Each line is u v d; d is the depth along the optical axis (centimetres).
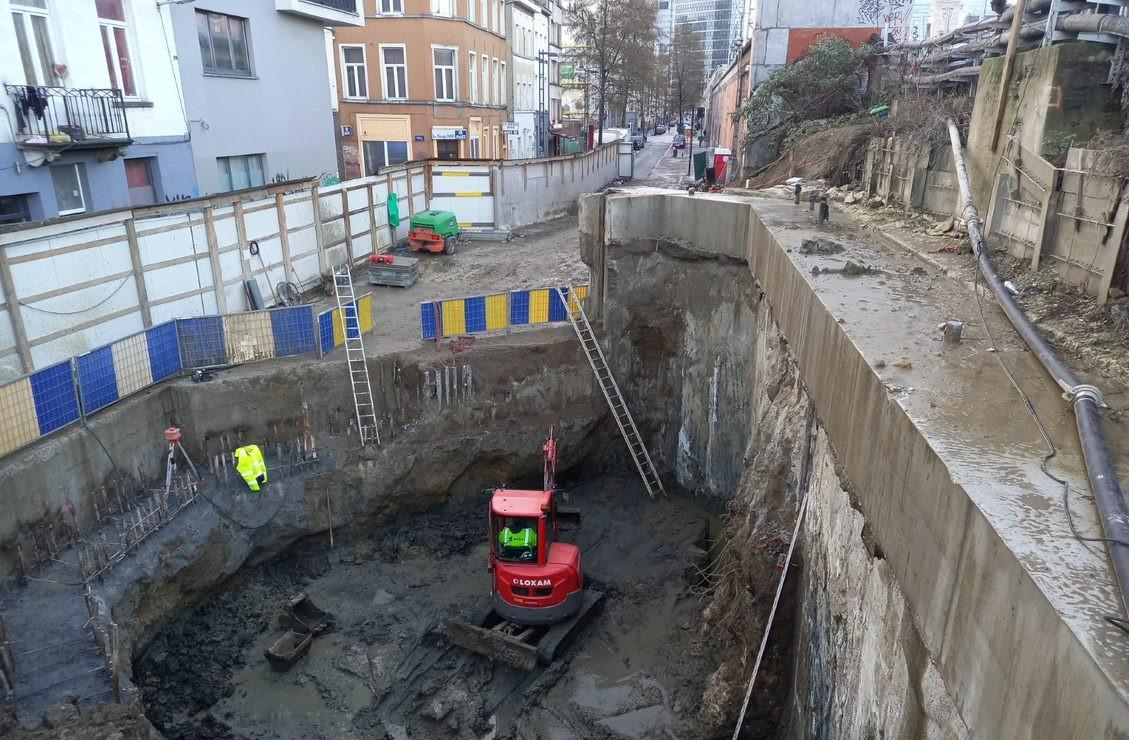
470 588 1499
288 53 2266
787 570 998
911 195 1496
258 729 1161
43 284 1266
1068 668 334
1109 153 816
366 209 2358
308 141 2420
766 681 1062
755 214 1577
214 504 1402
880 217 1527
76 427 1234
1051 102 1015
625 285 1888
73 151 1473
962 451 511
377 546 1616
